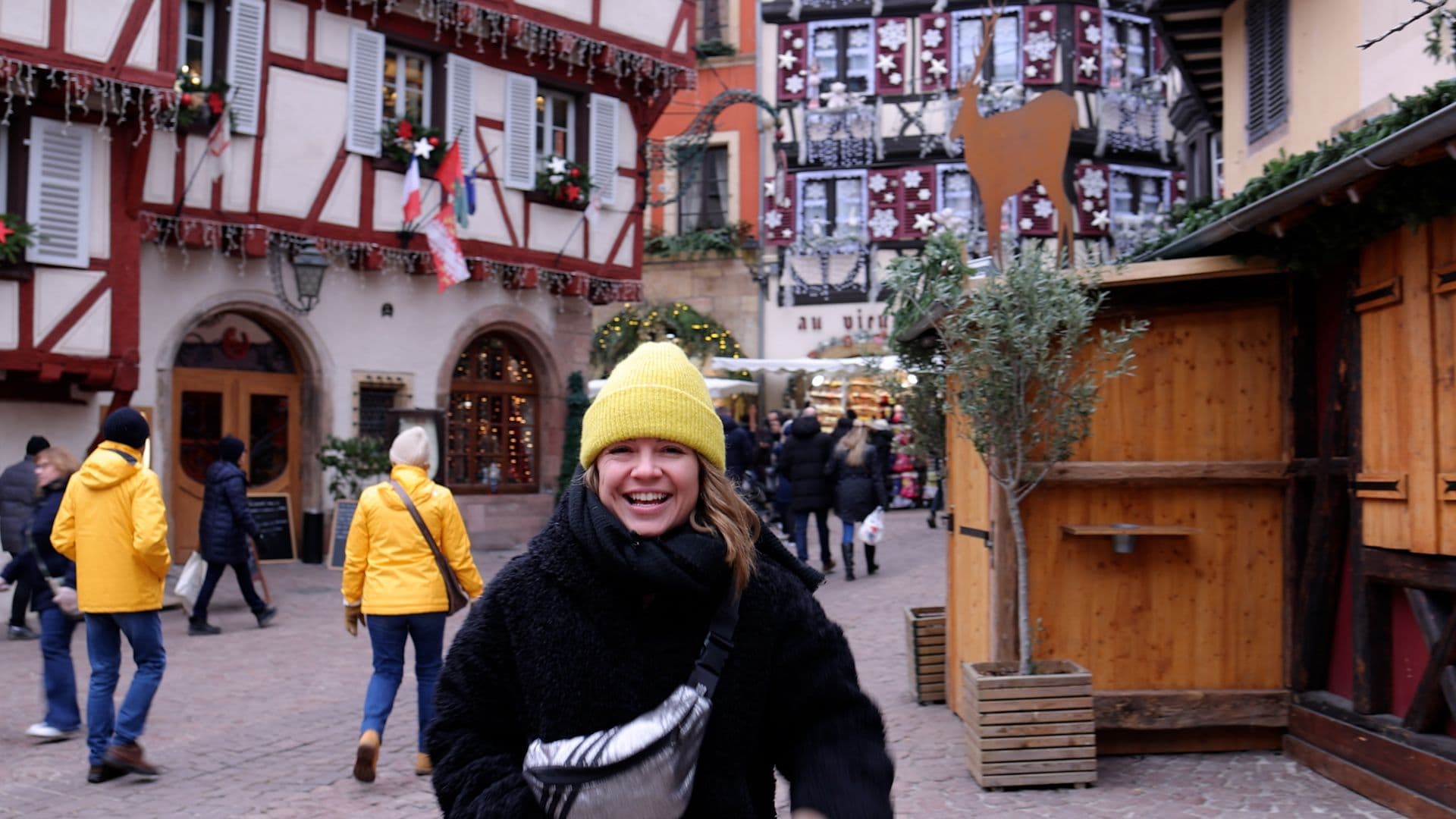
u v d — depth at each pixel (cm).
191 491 1512
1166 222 1163
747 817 192
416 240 1669
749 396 2698
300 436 1606
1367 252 577
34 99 1242
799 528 1391
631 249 1961
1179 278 630
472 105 1731
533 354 1875
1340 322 606
